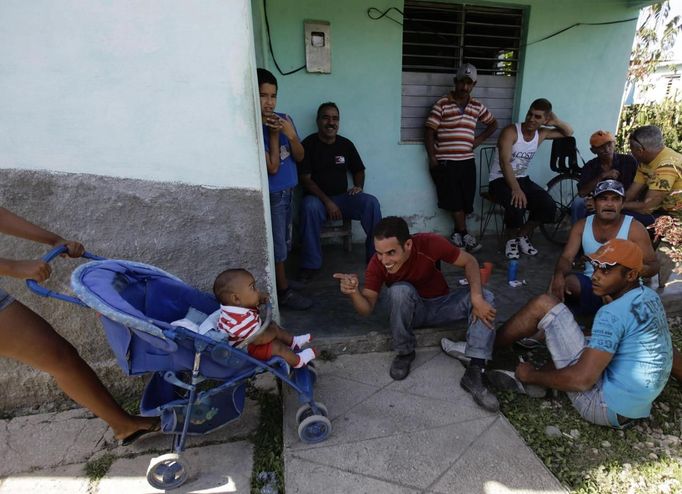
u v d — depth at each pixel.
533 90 4.70
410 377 2.70
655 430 2.31
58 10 1.96
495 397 2.42
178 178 2.32
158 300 2.13
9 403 2.52
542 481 1.98
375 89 4.31
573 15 4.50
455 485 1.96
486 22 4.54
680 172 3.19
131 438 2.24
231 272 2.05
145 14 2.02
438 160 4.47
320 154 4.02
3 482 2.05
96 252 2.36
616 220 2.76
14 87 2.04
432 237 2.63
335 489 1.95
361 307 2.47
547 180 5.13
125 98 2.13
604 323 2.10
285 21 3.93
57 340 1.93
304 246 3.76
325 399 2.52
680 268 2.71
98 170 2.23
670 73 11.16
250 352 2.14
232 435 2.31
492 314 2.42
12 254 2.30
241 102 2.22
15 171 2.16
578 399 2.29
